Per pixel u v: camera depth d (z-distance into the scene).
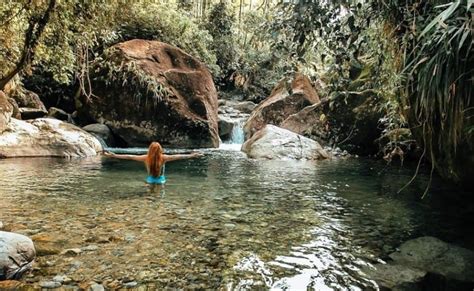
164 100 11.34
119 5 9.03
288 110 12.85
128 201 4.67
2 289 2.31
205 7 21.09
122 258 2.87
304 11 2.97
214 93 13.06
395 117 6.02
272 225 3.86
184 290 2.41
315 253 3.11
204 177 6.67
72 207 4.30
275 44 3.26
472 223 4.02
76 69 10.98
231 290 2.44
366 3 3.22
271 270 2.76
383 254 3.11
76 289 2.36
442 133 4.02
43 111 11.15
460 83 3.03
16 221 3.68
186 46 16.33
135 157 6.02
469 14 2.29
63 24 7.97
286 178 6.74
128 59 11.39
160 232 3.51
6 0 7.21
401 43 3.33
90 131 10.82
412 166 8.38
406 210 4.54
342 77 3.72
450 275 2.73
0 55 8.30
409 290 2.51
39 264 2.69
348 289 2.50
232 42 19.77
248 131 12.97
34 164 7.38
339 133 10.79
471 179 4.18
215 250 3.11
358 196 5.32
